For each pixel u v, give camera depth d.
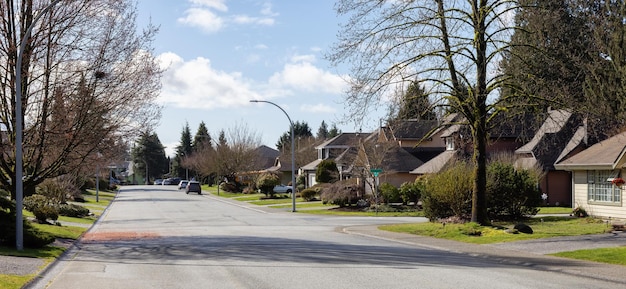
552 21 22.09
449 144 52.47
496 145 50.84
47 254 16.81
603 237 20.64
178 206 54.56
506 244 19.69
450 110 24.08
